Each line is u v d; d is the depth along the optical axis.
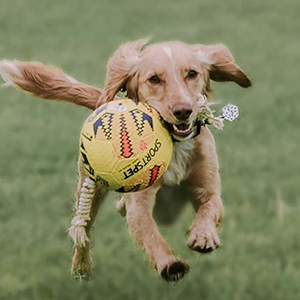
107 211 13.75
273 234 12.98
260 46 29.41
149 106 7.20
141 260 11.90
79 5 36.47
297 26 32.53
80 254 9.14
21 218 13.95
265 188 15.25
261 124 19.97
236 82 8.32
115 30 32.09
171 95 7.39
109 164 6.80
